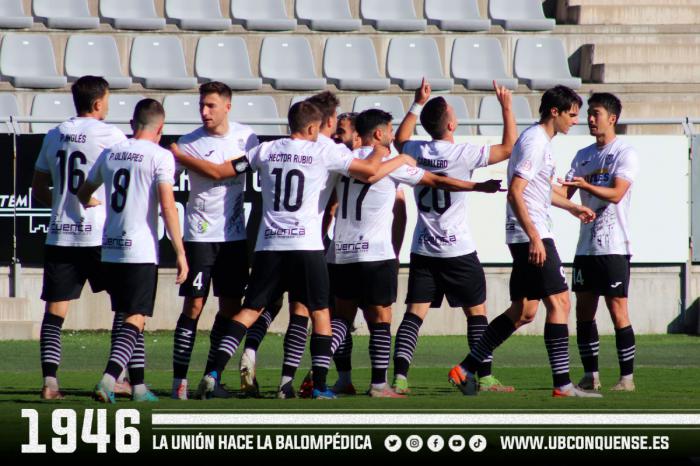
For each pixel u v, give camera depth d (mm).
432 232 25391
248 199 41844
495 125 47844
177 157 24094
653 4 63938
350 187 24672
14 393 25188
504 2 63188
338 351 26031
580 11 62031
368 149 25875
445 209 25250
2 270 41938
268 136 42156
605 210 26672
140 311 22688
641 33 60688
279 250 23078
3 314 41188
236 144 24922
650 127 52594
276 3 61344
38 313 42250
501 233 43219
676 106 54219
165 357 36031
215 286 24953
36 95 53375
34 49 56000
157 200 22906
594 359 27016
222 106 24578
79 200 23750
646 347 39688
